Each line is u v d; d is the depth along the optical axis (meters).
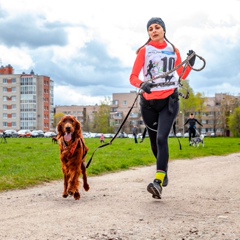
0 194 9.51
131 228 5.55
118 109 163.00
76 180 8.25
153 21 7.86
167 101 7.76
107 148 30.52
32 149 30.30
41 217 6.35
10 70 156.62
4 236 5.23
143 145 36.59
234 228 5.54
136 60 7.97
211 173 13.09
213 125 144.25
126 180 12.00
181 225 5.71
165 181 7.85
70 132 8.18
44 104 152.88
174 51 7.96
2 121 152.12
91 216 6.35
